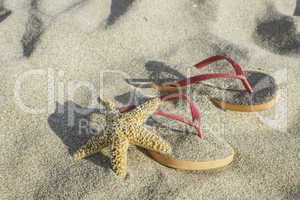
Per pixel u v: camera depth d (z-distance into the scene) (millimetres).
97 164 705
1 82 805
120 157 683
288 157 742
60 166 706
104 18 953
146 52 902
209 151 713
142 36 927
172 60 887
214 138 734
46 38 891
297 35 963
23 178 694
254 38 969
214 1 1004
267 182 709
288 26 983
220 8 997
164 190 683
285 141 766
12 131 747
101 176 690
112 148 688
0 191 682
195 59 891
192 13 983
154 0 985
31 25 926
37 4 971
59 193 676
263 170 723
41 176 696
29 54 870
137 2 977
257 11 1014
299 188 706
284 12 1026
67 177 692
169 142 720
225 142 733
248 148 750
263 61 889
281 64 888
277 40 961
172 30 948
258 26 991
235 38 950
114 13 963
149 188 684
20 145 731
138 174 696
